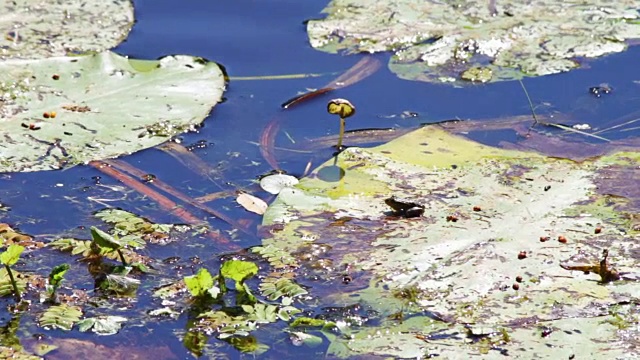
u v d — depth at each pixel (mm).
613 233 4656
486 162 5340
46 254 4527
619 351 3848
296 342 3965
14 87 5723
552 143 5609
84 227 4742
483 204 4910
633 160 5359
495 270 4387
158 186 5164
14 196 4988
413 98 6176
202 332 4023
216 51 6680
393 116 5949
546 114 5977
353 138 5695
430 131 5730
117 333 4000
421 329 4027
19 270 4391
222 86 6012
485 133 5758
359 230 4711
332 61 6613
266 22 7156
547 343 3906
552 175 5188
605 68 6523
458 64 6590
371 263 4465
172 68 6129
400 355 3859
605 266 4320
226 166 5371
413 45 6828
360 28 7039
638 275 4344
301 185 5098
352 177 5184
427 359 3832
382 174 5211
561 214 4816
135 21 7055
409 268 4418
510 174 5199
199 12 7266
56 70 5934
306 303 4215
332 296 4258
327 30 6988
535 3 7477
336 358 3865
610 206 4887
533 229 4691
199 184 5195
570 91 6242
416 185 5098
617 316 4070
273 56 6660
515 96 6199
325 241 4633
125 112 5625
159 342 3959
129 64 6133
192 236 4727
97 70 5988
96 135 5371
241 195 5090
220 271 4230
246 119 5852
